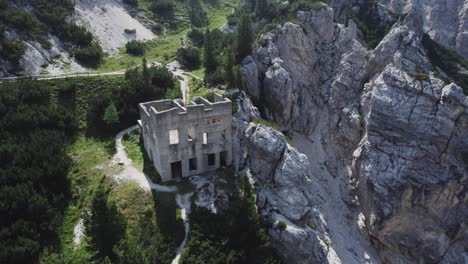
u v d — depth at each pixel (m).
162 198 53.62
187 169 57.97
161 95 76.44
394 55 85.25
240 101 69.69
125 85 74.31
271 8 106.88
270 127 67.69
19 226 44.25
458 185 71.00
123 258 42.53
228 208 54.03
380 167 72.44
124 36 112.88
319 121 93.31
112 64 95.38
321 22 98.62
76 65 88.88
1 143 54.81
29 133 58.78
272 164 62.03
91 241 47.50
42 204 47.81
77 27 98.06
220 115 57.56
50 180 53.25
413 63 85.75
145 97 74.25
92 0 116.38
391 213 69.94
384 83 74.69
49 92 70.62
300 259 53.88
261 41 86.44
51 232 48.19
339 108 89.75
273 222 54.94
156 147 55.03
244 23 82.00
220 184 57.34
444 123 69.62
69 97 74.12
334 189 82.88
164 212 51.97
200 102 61.53
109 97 71.94
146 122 59.31
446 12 150.00
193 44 117.62
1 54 75.81
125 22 119.44
